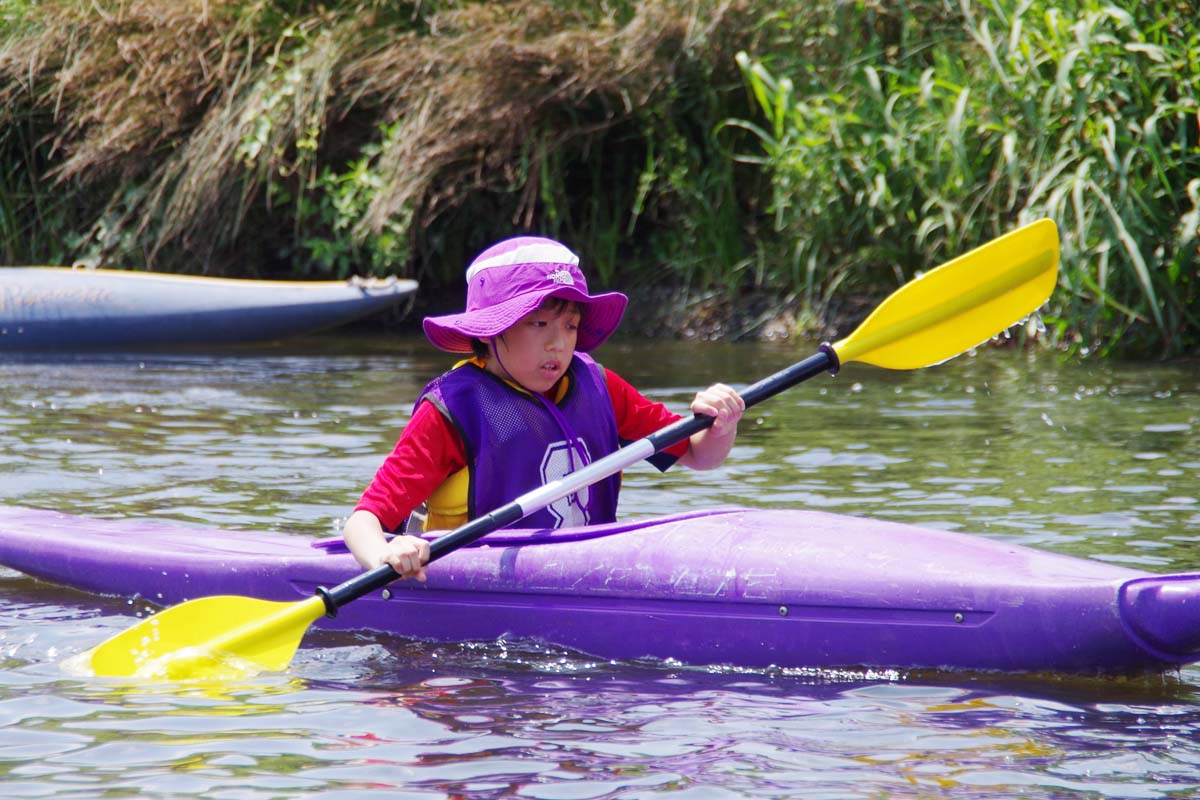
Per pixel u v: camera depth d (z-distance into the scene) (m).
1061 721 8.92
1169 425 20.83
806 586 10.27
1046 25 30.78
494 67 36.16
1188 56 28.72
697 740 8.62
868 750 8.41
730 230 37.16
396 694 9.72
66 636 11.41
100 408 23.47
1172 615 9.20
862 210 33.97
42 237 42.00
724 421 11.55
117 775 8.02
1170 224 29.39
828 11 35.28
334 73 37.75
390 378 27.77
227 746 8.53
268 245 40.91
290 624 10.53
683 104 37.69
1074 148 29.48
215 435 20.72
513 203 39.06
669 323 36.81
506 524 10.80
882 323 12.70
